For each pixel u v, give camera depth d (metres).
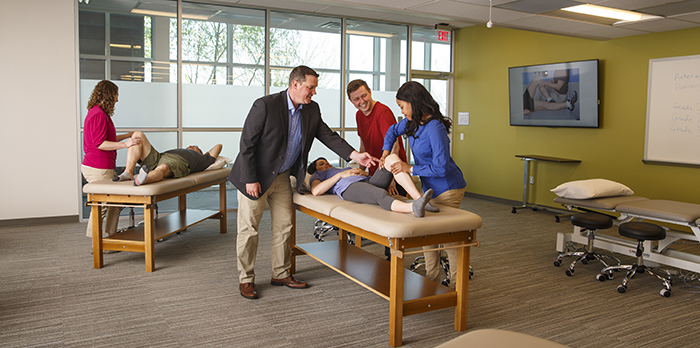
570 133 6.28
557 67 6.22
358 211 2.71
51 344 2.43
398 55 7.34
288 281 3.35
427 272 3.13
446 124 2.81
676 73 5.12
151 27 5.66
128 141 4.01
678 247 4.69
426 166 2.81
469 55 7.75
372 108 3.79
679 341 2.59
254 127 2.95
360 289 3.32
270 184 3.09
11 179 5.14
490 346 1.41
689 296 3.29
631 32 5.32
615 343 2.55
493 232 5.23
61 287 3.28
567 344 2.54
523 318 2.87
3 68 5.01
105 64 5.48
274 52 6.39
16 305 2.95
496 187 7.42
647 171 5.46
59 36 5.20
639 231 3.42
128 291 3.22
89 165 4.13
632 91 5.55
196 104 6.00
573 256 4.25
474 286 3.45
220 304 3.01
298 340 2.53
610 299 3.22
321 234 4.63
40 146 5.22
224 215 4.93
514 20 4.82
